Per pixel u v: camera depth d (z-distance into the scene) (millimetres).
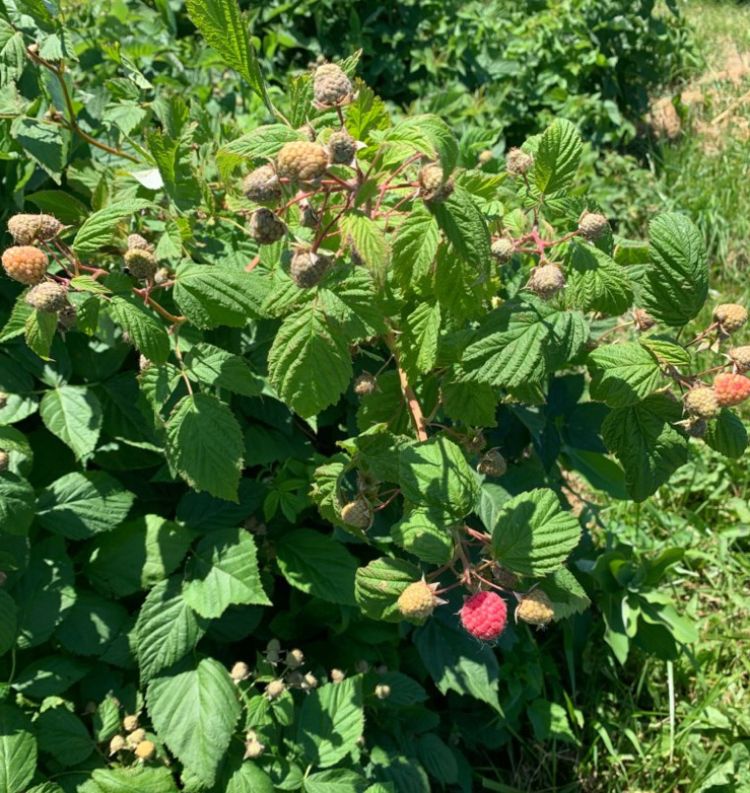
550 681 640
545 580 330
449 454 317
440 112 990
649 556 735
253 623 489
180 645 431
